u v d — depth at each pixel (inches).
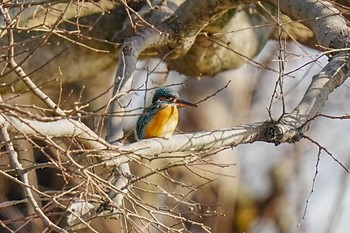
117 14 614.9
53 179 739.4
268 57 707.4
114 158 357.7
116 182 386.3
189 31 535.5
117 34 582.9
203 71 615.8
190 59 602.9
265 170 884.6
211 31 596.1
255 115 846.5
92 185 366.3
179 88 862.5
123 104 450.9
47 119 330.3
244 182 884.0
